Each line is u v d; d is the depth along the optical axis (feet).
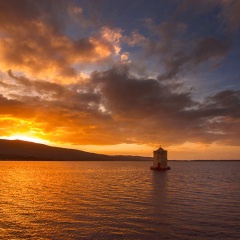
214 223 71.05
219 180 209.36
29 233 62.85
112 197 114.52
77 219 75.20
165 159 332.39
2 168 463.83
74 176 263.70
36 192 132.98
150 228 66.64
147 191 135.74
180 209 88.12
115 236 60.70
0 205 96.17
